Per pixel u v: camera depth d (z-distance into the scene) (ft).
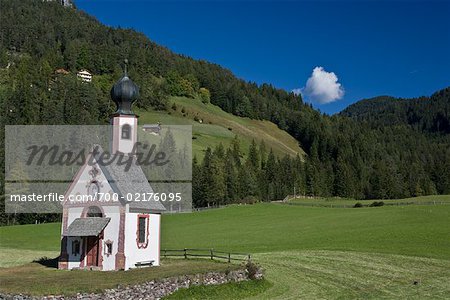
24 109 513.86
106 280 123.34
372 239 225.76
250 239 252.21
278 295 131.03
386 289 138.10
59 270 150.10
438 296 129.49
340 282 147.33
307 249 208.85
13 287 114.21
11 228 317.42
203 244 240.94
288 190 595.88
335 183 637.71
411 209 319.06
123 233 149.38
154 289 118.62
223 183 480.23
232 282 137.18
